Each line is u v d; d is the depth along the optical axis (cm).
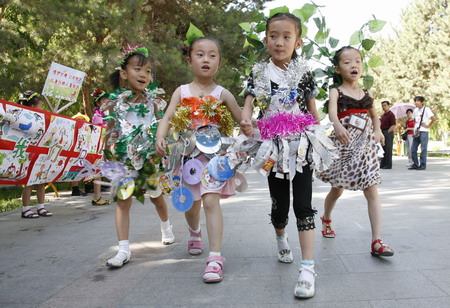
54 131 495
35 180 489
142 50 347
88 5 941
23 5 942
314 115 289
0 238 413
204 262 314
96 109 642
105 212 560
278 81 281
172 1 1322
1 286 271
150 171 334
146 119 341
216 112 306
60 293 256
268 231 399
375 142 334
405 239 349
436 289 240
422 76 3253
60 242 390
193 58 314
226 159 294
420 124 1073
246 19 1350
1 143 425
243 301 235
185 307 229
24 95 551
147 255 339
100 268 306
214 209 291
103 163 327
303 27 322
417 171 1025
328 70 349
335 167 333
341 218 444
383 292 239
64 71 643
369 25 343
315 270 283
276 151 268
